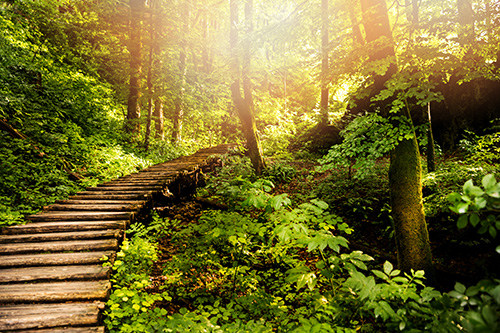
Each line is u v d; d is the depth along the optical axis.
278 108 20.56
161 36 11.22
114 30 11.23
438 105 11.76
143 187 7.01
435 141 11.40
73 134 8.56
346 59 4.68
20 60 8.93
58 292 3.00
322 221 2.45
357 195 7.16
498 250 1.14
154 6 11.30
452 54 4.23
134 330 2.62
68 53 11.52
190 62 14.82
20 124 7.43
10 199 5.37
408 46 4.28
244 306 3.09
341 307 2.14
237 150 12.05
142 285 3.25
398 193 4.12
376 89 4.54
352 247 5.70
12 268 3.52
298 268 2.35
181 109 13.75
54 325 2.58
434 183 5.94
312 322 2.05
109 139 10.20
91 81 12.95
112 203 6.00
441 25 4.17
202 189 8.89
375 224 6.52
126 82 13.57
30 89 8.69
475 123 10.91
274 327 2.83
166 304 3.72
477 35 4.14
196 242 3.83
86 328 2.57
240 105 10.30
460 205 1.18
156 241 5.73
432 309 1.69
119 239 4.55
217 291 3.92
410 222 4.01
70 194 6.54
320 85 5.30
